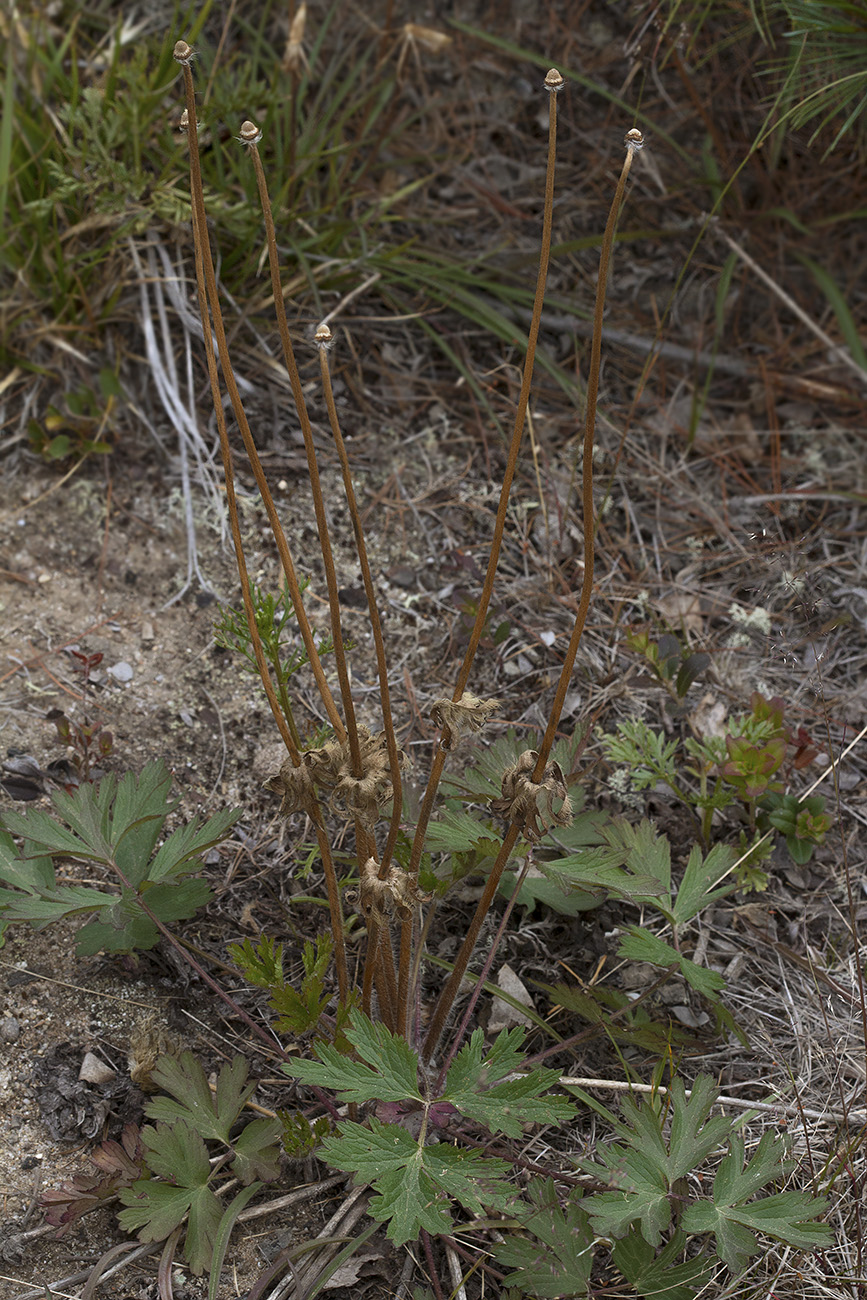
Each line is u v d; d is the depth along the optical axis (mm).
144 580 2713
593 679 2682
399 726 2541
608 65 3699
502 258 3400
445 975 2168
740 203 3600
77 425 2861
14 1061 1960
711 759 2381
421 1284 1771
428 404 3139
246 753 2455
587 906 2121
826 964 2254
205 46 3221
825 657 2703
